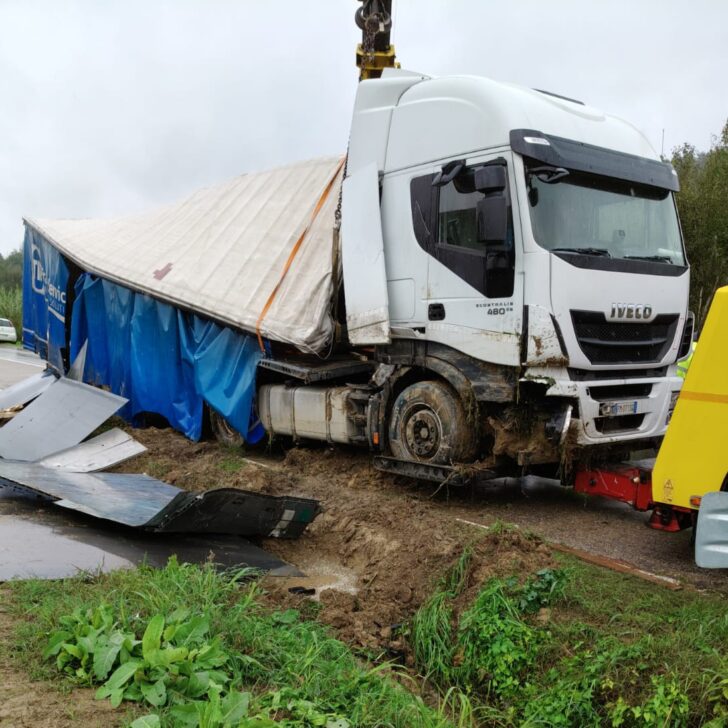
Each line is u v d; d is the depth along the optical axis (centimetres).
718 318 499
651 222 753
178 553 555
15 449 895
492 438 713
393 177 768
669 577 540
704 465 503
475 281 690
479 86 699
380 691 382
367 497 728
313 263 929
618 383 699
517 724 400
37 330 1577
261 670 378
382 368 794
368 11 964
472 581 504
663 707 357
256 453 1005
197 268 1075
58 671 340
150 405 1141
